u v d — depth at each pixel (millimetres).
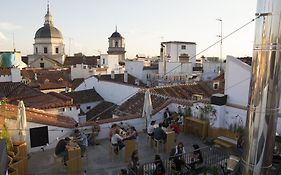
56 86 50406
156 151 14094
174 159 11430
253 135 6195
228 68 15844
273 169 8789
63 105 23141
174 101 18328
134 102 24016
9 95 27672
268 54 5758
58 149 12594
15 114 15109
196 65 53375
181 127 16969
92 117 33219
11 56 60375
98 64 73312
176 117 17125
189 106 17156
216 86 27312
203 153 12914
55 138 14594
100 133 15695
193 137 16016
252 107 6156
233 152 12969
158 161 11047
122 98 34906
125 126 15797
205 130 15766
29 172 11875
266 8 5668
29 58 86062
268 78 5848
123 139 13367
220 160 11953
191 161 11664
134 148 13133
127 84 34281
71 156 11758
